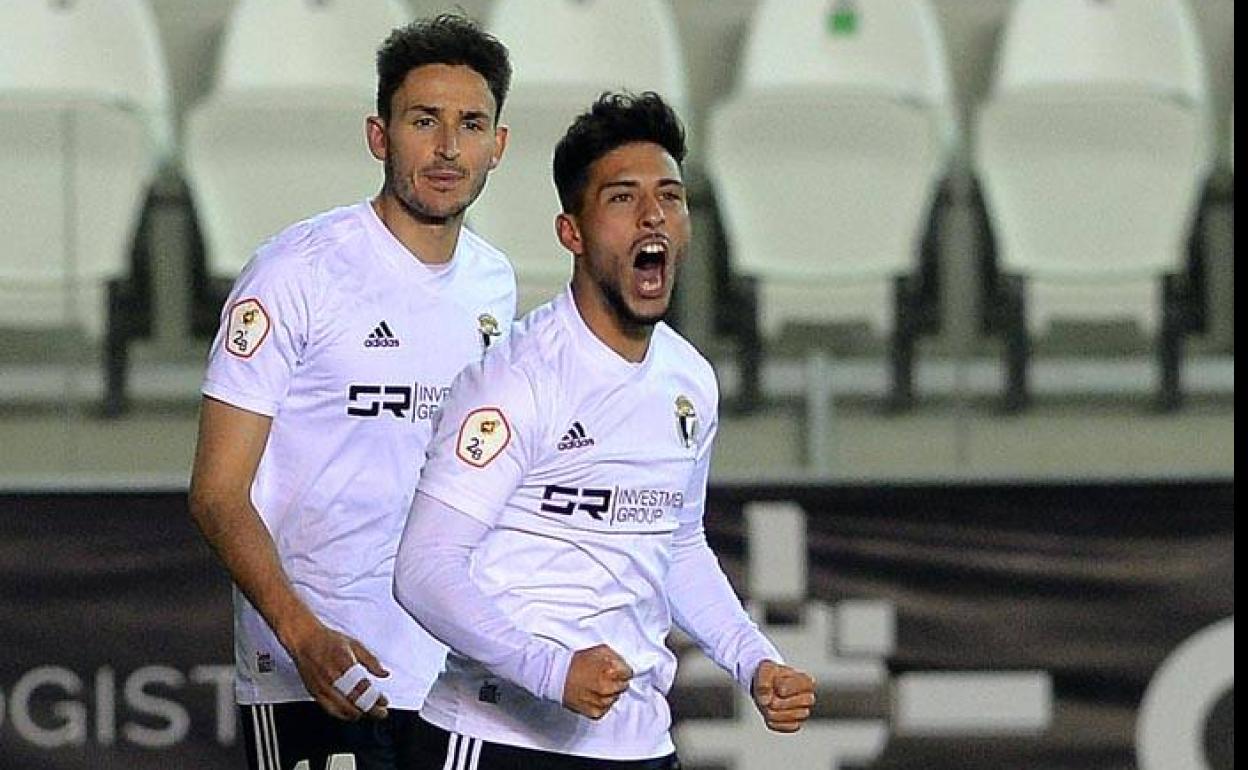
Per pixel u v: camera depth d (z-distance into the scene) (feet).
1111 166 76.95
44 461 71.56
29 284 71.92
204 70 86.02
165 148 77.56
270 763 45.78
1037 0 86.94
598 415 38.32
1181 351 75.36
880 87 85.15
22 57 85.15
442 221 44.32
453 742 39.11
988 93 86.84
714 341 75.10
